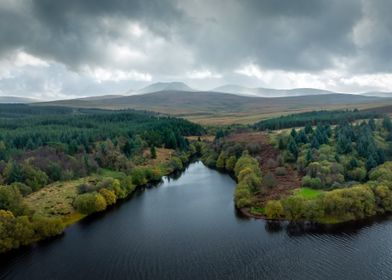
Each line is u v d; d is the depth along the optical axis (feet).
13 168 500.33
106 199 472.03
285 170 536.42
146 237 371.56
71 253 336.90
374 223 384.68
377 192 417.28
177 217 427.33
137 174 580.30
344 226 379.55
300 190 447.42
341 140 564.71
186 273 301.22
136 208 464.65
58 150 655.35
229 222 405.59
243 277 293.43
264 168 566.77
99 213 445.78
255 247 343.05
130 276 297.94
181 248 345.72
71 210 434.30
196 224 403.13
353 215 395.55
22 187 469.16
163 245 352.28
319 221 390.83
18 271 304.50
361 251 328.08
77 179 549.54
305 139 623.36
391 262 308.81
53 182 535.19
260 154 636.89
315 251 330.95
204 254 332.80
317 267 303.89
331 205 390.42
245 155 630.74
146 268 310.04
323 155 517.14
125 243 357.82
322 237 357.61
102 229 393.91
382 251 327.06
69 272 303.89
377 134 640.58
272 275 294.87
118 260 323.78
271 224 393.70
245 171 518.37
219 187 555.69
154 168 638.53
